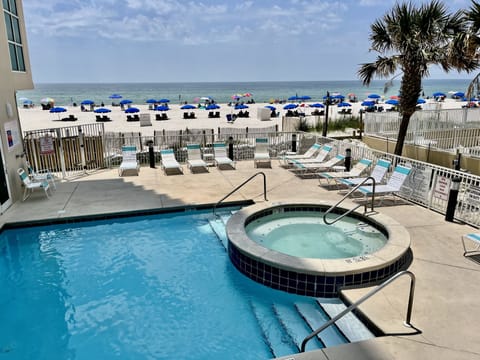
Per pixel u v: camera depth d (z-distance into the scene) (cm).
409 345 395
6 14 898
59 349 448
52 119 3450
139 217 850
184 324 491
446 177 769
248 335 467
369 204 851
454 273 548
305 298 534
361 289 519
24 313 517
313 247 659
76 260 664
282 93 11675
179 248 708
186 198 926
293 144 1421
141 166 1297
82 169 1232
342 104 4250
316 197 922
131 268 635
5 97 868
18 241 740
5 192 845
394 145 1404
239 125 2852
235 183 1061
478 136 1191
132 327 486
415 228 711
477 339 405
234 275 607
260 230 732
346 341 438
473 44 863
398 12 1054
